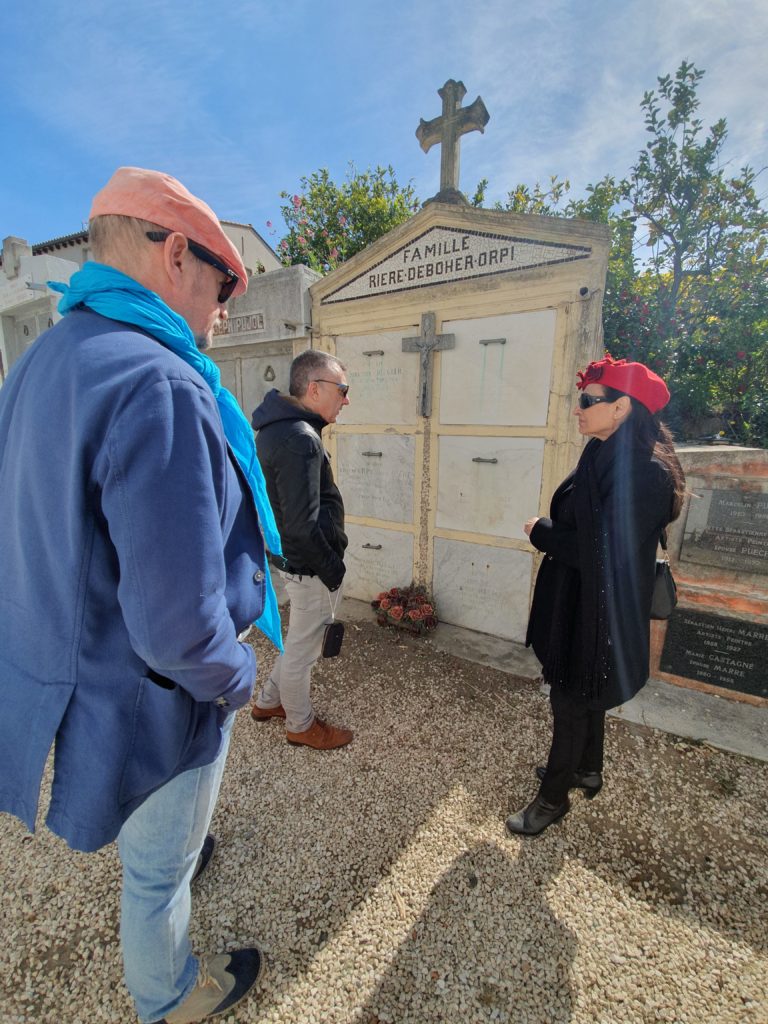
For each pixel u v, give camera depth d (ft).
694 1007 4.31
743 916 5.06
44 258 21.72
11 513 2.86
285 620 12.05
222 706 3.32
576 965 4.62
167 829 3.22
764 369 11.53
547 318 9.30
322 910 5.10
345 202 21.65
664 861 5.66
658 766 7.14
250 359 15.24
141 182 2.95
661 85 11.39
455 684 9.20
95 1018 4.18
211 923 4.97
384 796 6.56
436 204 9.93
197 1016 3.90
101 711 2.72
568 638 5.37
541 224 8.93
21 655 2.84
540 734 7.81
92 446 2.46
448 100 10.01
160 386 2.51
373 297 11.40
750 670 8.37
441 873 5.49
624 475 4.89
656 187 12.08
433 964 4.61
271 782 6.80
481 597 11.10
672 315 12.28
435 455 11.14
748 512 8.07
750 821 6.22
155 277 3.07
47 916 5.04
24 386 2.86
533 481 9.96
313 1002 4.33
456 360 10.50
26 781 2.83
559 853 5.74
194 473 2.54
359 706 8.53
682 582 8.68
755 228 11.60
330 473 6.70
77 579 2.61
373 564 12.73
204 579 2.55
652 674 9.17
